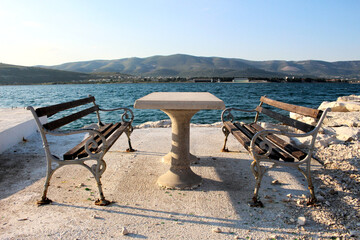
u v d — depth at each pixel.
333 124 7.30
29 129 5.93
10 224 2.50
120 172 3.90
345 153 4.68
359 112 9.24
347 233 2.36
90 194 3.17
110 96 39.78
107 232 2.37
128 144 5.37
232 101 30.33
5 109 7.93
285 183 3.51
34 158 4.49
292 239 2.28
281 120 3.71
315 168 4.08
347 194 3.13
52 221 2.55
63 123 3.28
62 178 3.67
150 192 3.24
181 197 3.11
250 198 3.08
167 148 5.14
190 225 2.50
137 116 16.00
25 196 3.11
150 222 2.55
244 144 3.21
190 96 3.85
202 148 5.16
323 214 2.69
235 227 2.46
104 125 4.68
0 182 3.52
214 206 2.88
